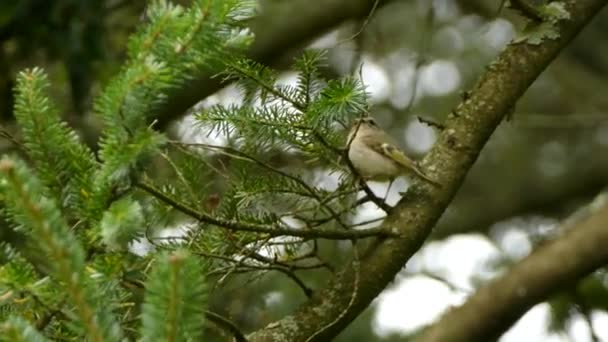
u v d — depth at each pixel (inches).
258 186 311.6
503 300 494.6
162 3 256.1
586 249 497.0
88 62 550.3
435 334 498.9
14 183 200.8
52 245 202.7
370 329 634.8
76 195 257.3
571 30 380.2
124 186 252.5
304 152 321.7
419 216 342.0
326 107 286.4
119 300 262.1
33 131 259.6
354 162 459.5
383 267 334.3
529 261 502.6
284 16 714.2
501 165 961.5
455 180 351.6
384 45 788.0
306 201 336.2
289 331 326.0
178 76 256.2
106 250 250.7
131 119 247.6
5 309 252.7
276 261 313.0
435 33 865.5
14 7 539.8
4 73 563.8
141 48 252.8
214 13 252.7
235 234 304.5
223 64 293.6
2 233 445.7
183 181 300.8
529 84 370.9
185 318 198.2
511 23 748.6
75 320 212.4
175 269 193.6
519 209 937.5
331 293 331.3
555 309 553.9
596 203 634.8
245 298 522.0
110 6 595.5
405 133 842.2
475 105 364.5
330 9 714.2
